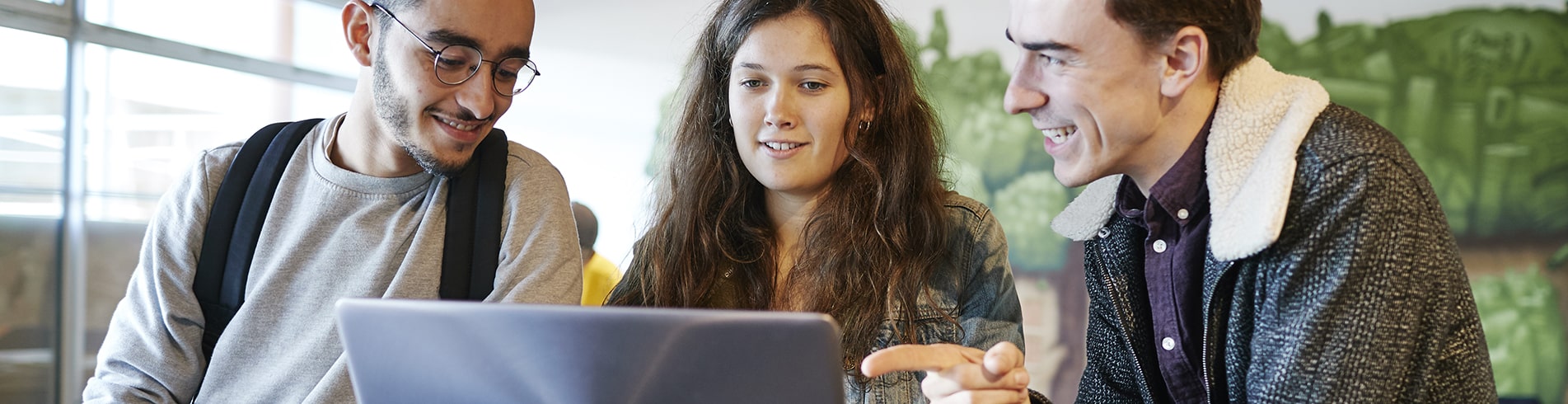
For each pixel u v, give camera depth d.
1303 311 1.13
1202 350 1.31
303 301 1.58
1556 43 5.02
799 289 1.64
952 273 1.62
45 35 4.98
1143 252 1.38
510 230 1.61
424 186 1.63
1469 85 5.15
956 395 1.15
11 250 4.88
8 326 4.88
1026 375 1.15
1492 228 5.09
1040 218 5.67
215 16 5.77
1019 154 5.72
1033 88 1.25
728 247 1.70
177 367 1.58
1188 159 1.25
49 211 5.04
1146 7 1.16
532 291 1.56
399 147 1.58
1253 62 1.24
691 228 1.71
